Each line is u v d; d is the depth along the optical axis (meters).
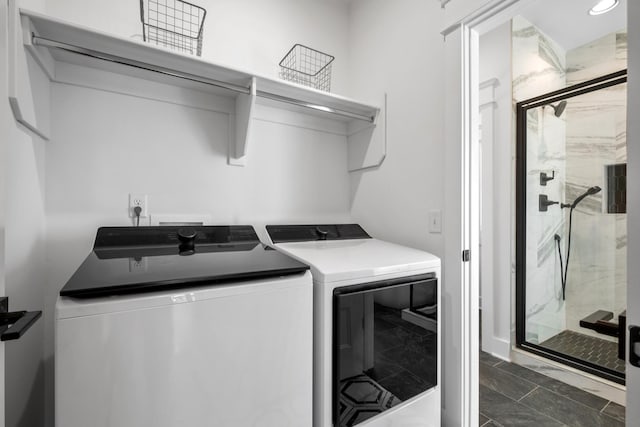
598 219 2.45
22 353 1.00
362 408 1.09
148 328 0.73
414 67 1.67
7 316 0.58
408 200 1.70
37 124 1.11
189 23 1.61
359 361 1.08
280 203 1.88
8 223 0.88
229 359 0.83
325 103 1.79
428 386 1.29
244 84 1.52
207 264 0.96
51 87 1.27
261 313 0.89
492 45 2.36
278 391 0.91
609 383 1.82
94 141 1.37
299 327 0.95
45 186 1.25
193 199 1.60
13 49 0.89
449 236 1.46
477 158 1.46
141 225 1.46
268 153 1.84
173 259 1.03
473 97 1.44
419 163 1.63
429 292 1.30
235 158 1.71
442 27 1.51
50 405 1.25
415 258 1.30
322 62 2.08
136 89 1.45
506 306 2.30
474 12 1.34
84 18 1.37
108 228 1.27
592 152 2.45
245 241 1.49
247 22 1.79
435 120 1.55
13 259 0.92
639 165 0.62
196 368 0.78
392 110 1.81
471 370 1.43
